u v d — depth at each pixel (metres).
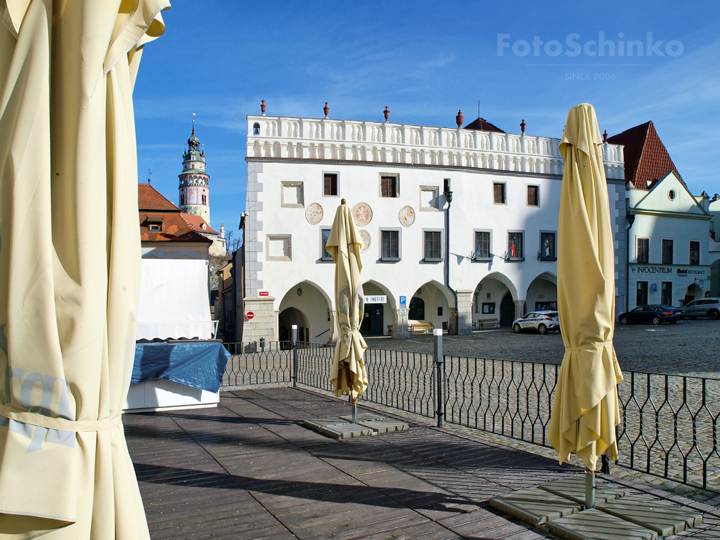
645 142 39.53
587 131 4.14
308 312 29.27
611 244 4.11
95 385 1.78
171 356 8.79
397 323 28.66
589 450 4.06
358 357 7.59
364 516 4.27
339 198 27.59
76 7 1.79
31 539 1.71
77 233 1.74
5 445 1.68
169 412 8.77
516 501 4.37
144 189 31.23
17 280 1.67
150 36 2.06
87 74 1.77
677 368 14.21
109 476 1.84
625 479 5.02
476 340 26.56
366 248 28.22
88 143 1.76
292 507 4.48
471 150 30.53
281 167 26.89
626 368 14.34
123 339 1.96
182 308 12.26
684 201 37.75
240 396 10.38
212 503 4.59
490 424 7.91
